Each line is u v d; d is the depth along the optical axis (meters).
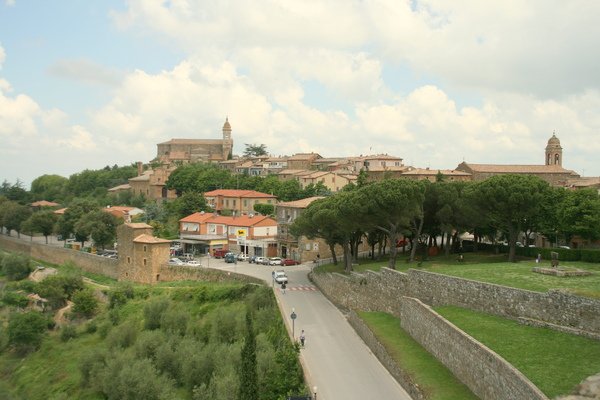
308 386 43.25
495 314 45.81
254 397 42.34
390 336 51.88
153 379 60.66
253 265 108.81
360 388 42.69
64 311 99.12
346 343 55.78
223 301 84.94
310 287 85.50
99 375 67.25
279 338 60.78
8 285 119.94
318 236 91.88
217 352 61.28
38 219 161.38
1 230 192.38
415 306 50.78
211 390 52.78
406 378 41.66
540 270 53.62
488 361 34.28
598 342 35.72
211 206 161.75
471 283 49.03
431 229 85.00
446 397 36.19
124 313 91.12
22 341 88.19
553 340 37.38
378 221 71.88
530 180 71.56
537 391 27.89
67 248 140.62
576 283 47.47
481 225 79.31
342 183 175.12
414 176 163.50
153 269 107.31
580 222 74.38
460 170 172.25
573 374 31.36
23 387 77.38
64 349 84.56
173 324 77.88
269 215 143.25
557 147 175.75
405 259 83.94
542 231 79.88
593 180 148.50
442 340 43.09
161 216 157.38
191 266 104.19
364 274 69.50
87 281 115.12
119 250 114.75
